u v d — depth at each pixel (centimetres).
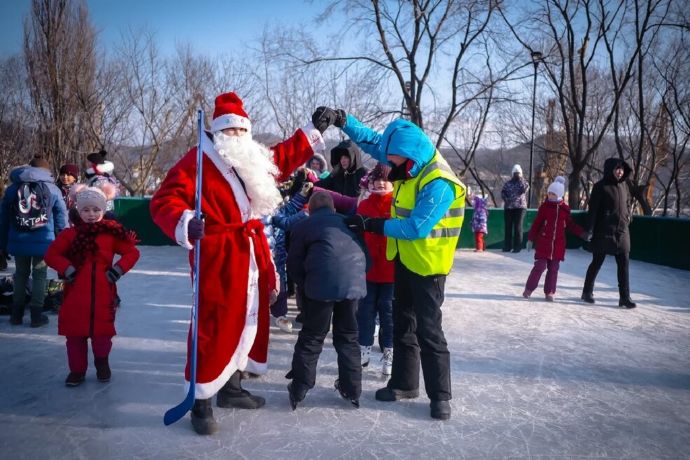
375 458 291
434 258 332
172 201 301
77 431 313
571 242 1278
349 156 562
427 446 305
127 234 392
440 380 339
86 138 2016
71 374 377
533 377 420
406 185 345
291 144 356
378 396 368
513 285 802
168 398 361
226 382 327
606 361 461
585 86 1783
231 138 320
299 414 344
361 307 423
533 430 329
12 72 1998
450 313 616
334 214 359
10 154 2009
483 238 1245
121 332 505
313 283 336
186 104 2222
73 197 542
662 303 700
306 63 1789
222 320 306
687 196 2598
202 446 299
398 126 341
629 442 316
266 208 333
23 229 498
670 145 2095
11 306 554
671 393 394
